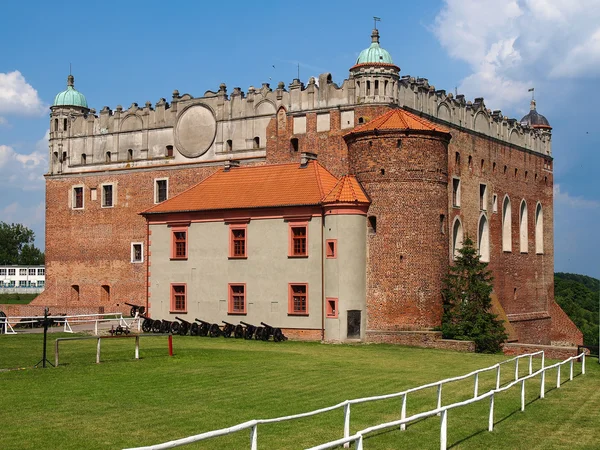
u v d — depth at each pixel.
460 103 71.44
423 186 54.34
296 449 20.22
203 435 14.31
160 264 60.91
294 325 54.47
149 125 74.00
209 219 58.78
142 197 73.94
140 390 28.75
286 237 55.22
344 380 32.78
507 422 25.16
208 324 55.69
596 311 144.38
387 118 55.91
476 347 52.22
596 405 28.58
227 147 69.38
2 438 20.69
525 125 87.50
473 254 56.97
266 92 67.44
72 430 21.75
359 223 53.59
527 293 84.69
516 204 82.69
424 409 26.42
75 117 78.69
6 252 193.75
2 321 56.47
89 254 76.88
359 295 53.34
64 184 78.75
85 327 62.41
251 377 33.00
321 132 63.19
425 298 53.69
